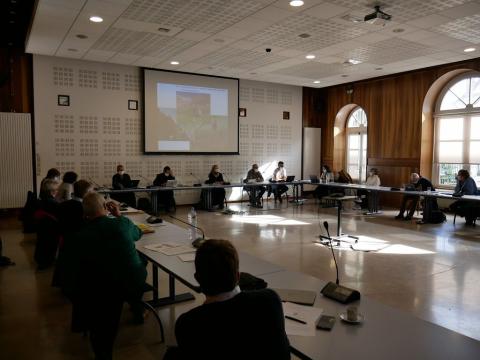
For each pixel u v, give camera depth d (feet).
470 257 16.26
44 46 22.88
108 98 27.81
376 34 19.97
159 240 10.59
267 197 34.17
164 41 21.53
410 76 29.89
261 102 34.71
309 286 7.04
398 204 31.07
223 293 4.35
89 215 8.30
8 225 22.54
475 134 27.30
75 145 26.86
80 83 26.76
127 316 10.59
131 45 22.43
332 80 33.50
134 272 8.40
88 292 7.72
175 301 11.40
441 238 19.76
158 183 27.84
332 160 37.22
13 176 24.75
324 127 37.99
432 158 29.94
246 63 26.96
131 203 26.68
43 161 25.90
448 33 19.76
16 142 24.71
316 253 16.85
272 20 17.94
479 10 16.56
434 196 22.49
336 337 5.08
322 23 18.33
